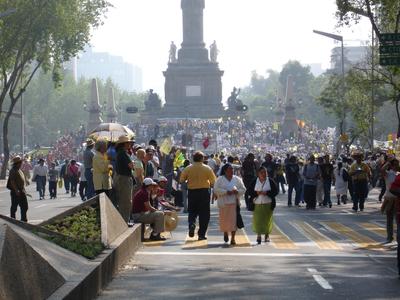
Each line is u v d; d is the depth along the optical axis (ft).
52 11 339.16
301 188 193.26
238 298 61.98
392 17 202.69
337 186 197.98
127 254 83.46
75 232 77.46
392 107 579.89
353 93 278.26
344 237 114.21
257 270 77.71
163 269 77.87
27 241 49.42
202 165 109.91
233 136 608.60
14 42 338.34
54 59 356.38
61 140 570.87
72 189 239.50
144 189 106.11
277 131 629.10
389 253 93.81
